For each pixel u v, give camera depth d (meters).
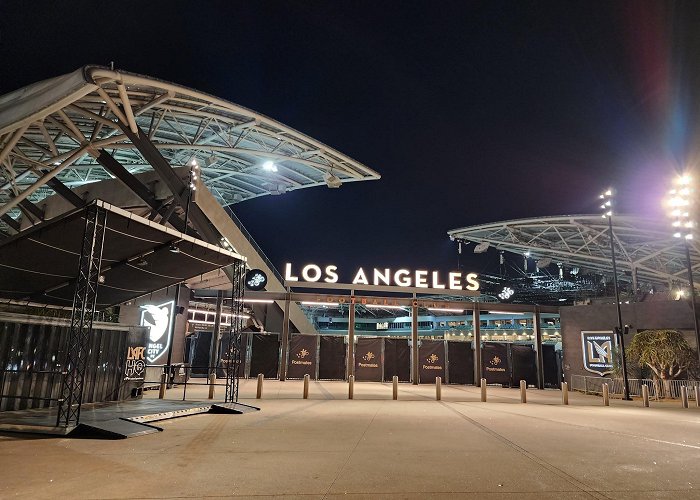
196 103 30.12
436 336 88.94
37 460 7.94
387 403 19.16
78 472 7.20
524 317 78.56
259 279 31.45
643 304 33.00
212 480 6.88
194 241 14.93
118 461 7.96
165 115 32.97
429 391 26.39
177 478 6.95
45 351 13.84
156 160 26.41
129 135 26.38
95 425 10.45
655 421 15.35
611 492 6.62
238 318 18.42
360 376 32.34
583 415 16.62
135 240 13.84
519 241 60.53
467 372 33.28
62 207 29.83
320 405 17.73
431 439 10.76
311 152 39.31
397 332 91.69
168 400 17.12
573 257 63.75
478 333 33.69
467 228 59.94
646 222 45.28
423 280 33.75
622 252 55.56
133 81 24.06
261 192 57.97
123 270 15.99
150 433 10.81
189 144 36.84
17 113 22.25
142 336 18.28
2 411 12.41
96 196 28.67
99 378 15.91
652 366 28.58
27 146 35.41
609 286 80.88
